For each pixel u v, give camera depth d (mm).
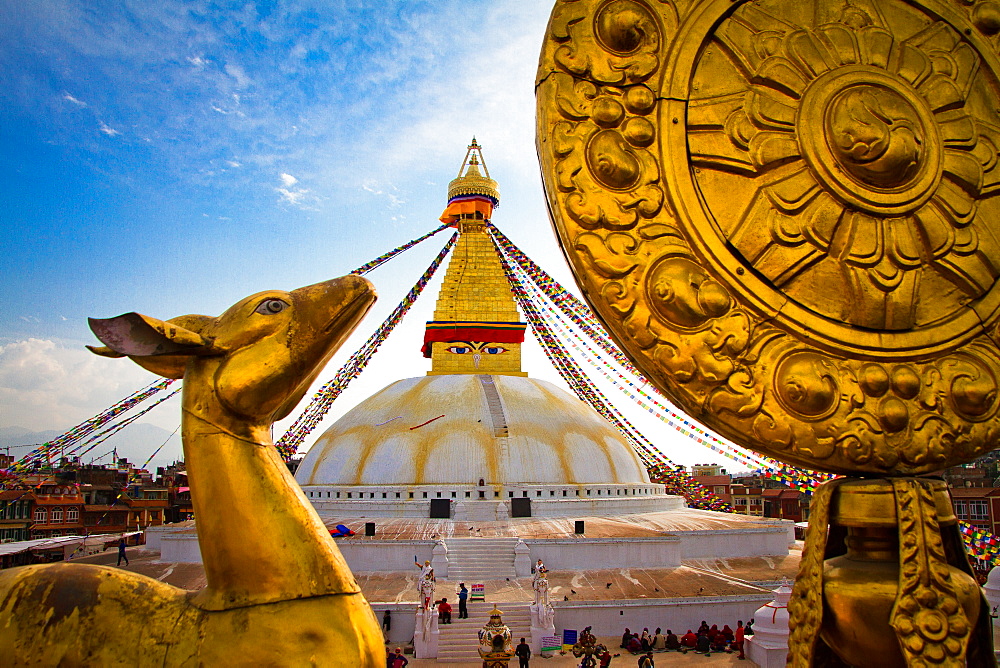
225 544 4066
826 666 4238
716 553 33438
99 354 4352
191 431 4211
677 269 3705
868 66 4062
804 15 4109
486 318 46562
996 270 4023
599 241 3715
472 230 48875
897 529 3680
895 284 3842
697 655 23156
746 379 3670
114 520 60219
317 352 4426
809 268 3836
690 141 3857
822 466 3732
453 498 36438
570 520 35125
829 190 3865
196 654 3895
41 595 4023
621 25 3818
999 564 11594
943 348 3844
